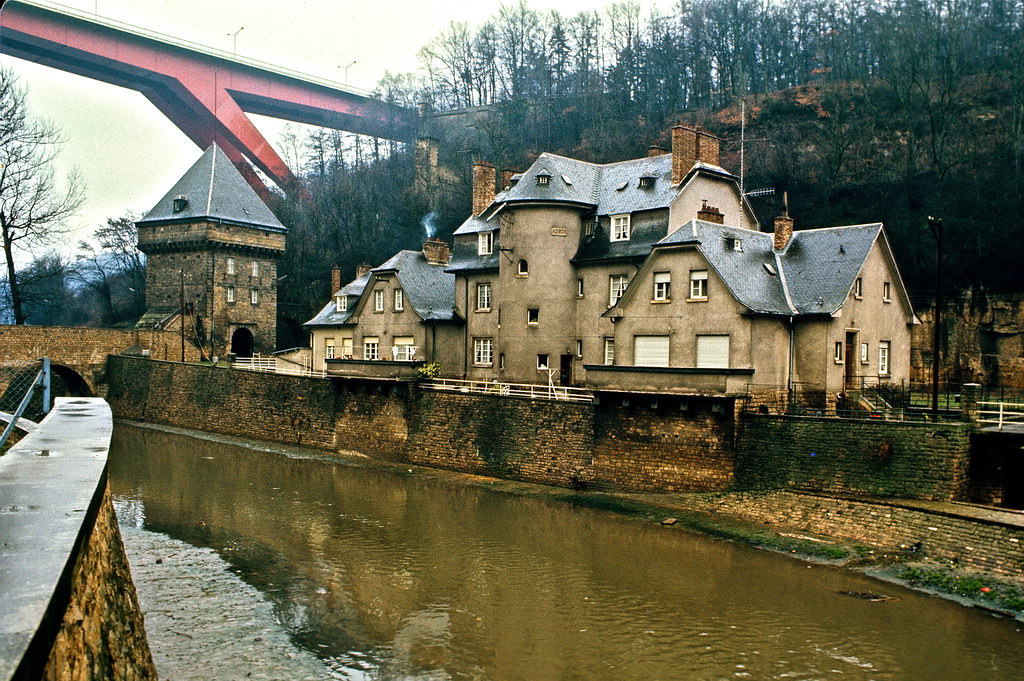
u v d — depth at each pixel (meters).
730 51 84.38
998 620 16.58
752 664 14.98
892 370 33.09
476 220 42.22
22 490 8.89
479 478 32.22
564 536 23.39
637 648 15.76
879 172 55.56
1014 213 47.91
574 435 29.72
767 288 29.31
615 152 72.56
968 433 21.72
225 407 47.53
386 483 31.80
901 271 49.22
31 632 4.69
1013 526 18.69
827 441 23.44
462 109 88.69
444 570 20.50
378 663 15.14
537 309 36.00
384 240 75.75
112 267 93.25
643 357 29.83
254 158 82.00
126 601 11.19
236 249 66.94
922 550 19.81
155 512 26.66
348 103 90.25
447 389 34.81
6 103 55.66
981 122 56.19
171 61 72.31
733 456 25.33
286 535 23.81
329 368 40.66
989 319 45.75
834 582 18.97
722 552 21.47
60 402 20.72
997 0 64.88
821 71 78.38
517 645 15.96
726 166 63.53
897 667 14.73
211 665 14.86
